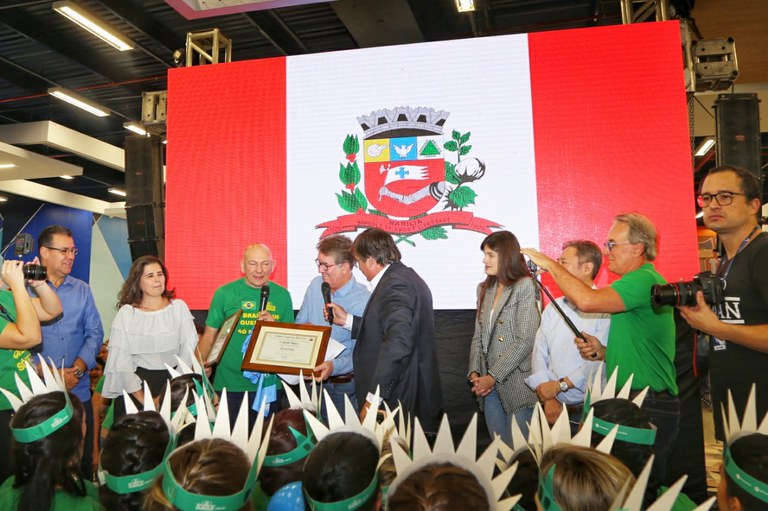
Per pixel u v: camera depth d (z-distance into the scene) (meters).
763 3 4.55
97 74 7.93
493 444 0.75
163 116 4.31
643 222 2.53
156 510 0.81
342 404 3.12
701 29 4.98
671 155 3.44
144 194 4.42
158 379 3.00
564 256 2.90
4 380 2.84
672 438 2.36
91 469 3.23
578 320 2.73
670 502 0.63
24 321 2.36
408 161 3.67
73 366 3.24
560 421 0.95
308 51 7.54
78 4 6.05
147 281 3.06
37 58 7.42
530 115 3.57
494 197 3.57
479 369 3.01
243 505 0.79
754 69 5.88
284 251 3.76
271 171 3.82
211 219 3.86
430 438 1.33
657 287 2.00
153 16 6.53
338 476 0.76
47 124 8.77
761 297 2.17
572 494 0.74
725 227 2.28
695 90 3.88
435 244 3.60
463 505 0.64
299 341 2.88
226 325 3.21
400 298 2.66
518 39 3.60
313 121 3.80
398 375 2.55
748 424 0.85
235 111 3.89
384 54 3.74
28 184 11.43
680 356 3.23
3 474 2.72
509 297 2.90
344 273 3.11
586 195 3.49
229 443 0.86
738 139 3.59
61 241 3.25
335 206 3.73
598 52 3.54
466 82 3.64
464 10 5.38
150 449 1.04
